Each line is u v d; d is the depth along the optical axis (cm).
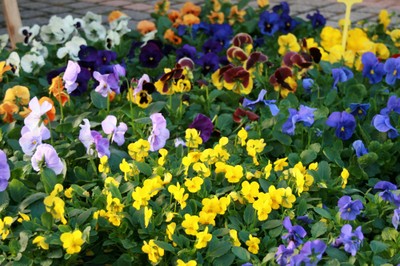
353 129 169
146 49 207
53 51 224
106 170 157
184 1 374
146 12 348
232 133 177
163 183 151
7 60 207
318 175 157
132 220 147
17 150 168
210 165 158
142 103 180
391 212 153
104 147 159
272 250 142
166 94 188
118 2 369
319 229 144
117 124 178
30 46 230
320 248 136
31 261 142
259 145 162
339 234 144
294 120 165
